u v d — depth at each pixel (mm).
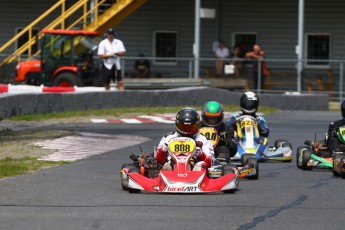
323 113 94938
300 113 94500
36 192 39281
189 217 32375
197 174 37938
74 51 102062
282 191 39969
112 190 39906
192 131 39500
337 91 119250
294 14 126250
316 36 125938
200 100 97812
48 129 70625
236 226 30750
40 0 130750
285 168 50125
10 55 106688
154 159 40344
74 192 39250
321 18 125125
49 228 30359
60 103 85812
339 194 39125
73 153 55906
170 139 38938
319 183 43188
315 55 125688
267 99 100750
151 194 38281
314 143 50531
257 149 51156
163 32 130375
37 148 57719
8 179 43906
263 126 51969
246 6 127812
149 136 66562
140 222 31359
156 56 130750
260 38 127625
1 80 107062
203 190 37625
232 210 34062
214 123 46250
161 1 129875
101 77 96625
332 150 48500
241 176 44250
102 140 63406
